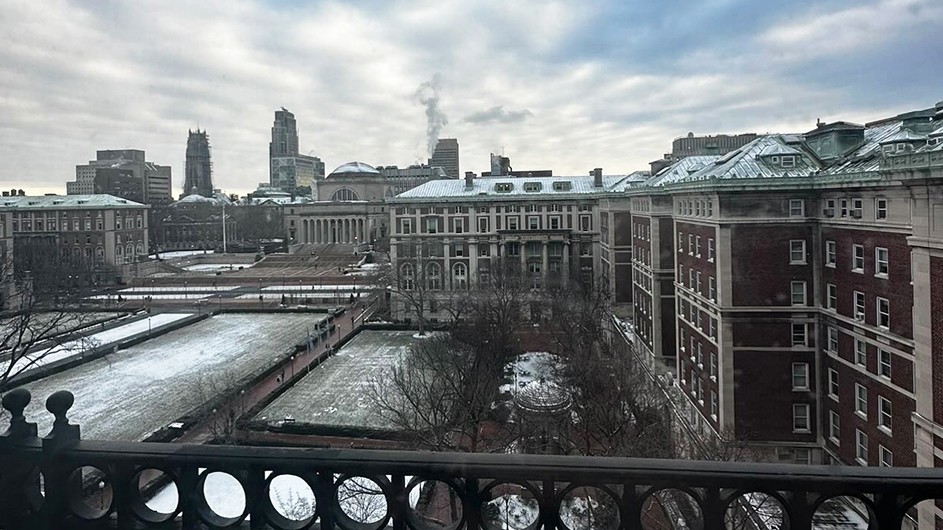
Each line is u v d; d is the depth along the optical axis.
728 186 34.53
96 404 48.03
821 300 34.34
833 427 33.59
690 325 42.34
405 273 94.06
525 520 18.62
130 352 68.81
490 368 42.59
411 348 58.28
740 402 35.31
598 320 62.84
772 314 34.91
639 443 30.50
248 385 51.25
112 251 138.38
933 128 32.47
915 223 22.31
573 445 33.75
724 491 5.20
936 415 21.50
